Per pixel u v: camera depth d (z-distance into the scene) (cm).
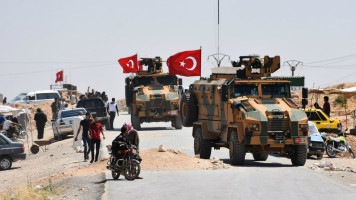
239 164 5534
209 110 6153
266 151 5422
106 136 9431
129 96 10900
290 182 4200
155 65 11188
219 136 6041
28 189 4288
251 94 5681
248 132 5281
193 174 4728
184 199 3478
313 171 4944
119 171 4484
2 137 7569
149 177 4569
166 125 12975
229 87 5662
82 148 7994
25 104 17138
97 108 10969
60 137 10719
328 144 7150
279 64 5900
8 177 6500
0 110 11306
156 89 10919
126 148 4475
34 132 14138
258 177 4500
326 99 9550
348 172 5272
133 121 10881
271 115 5312
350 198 3469
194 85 6550
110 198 3553
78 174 5066
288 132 5338
